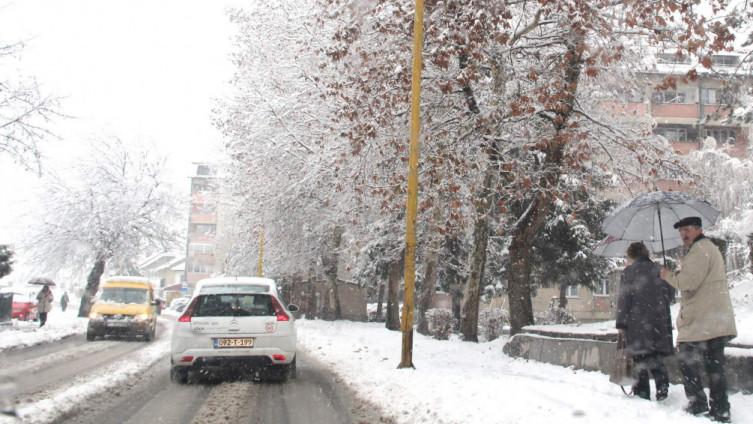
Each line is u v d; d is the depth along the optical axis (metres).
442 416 6.84
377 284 37.78
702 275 5.96
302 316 43.97
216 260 56.25
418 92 10.62
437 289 33.81
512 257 15.05
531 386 7.88
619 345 7.51
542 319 30.58
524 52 14.88
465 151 13.98
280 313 10.27
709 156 23.64
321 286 42.25
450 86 12.62
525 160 15.71
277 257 35.06
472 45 12.20
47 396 8.35
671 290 7.05
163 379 10.51
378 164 14.90
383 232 23.64
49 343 18.58
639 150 15.97
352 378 10.41
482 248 17.28
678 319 6.23
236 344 9.95
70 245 39.69
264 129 23.23
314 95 20.81
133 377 10.71
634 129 17.14
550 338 11.07
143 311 20.48
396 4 12.80
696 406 6.05
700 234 6.22
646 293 6.96
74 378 10.34
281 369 10.28
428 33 12.50
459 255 29.22
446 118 14.52
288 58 22.61
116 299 21.25
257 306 10.23
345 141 16.97
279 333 10.10
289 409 7.73
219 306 10.15
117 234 40.59
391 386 8.95
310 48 19.66
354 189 16.12
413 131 10.59
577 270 27.81
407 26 12.85
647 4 11.89
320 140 18.77
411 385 8.73
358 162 15.99
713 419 5.83
